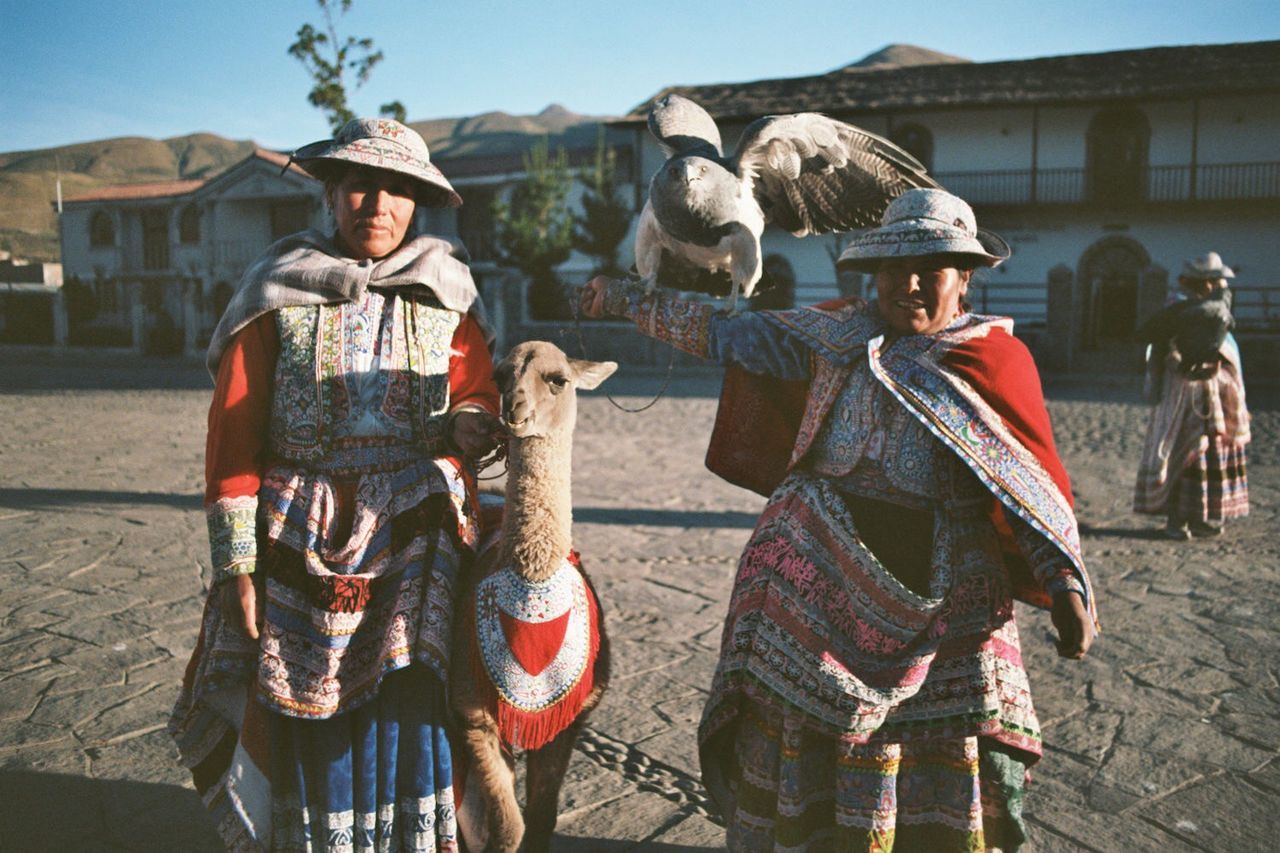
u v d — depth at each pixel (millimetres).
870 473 2588
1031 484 2482
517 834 2652
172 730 2680
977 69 31875
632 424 14328
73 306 34844
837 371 2648
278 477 2609
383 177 2703
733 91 33406
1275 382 23156
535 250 30047
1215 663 4828
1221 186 29125
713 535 7426
